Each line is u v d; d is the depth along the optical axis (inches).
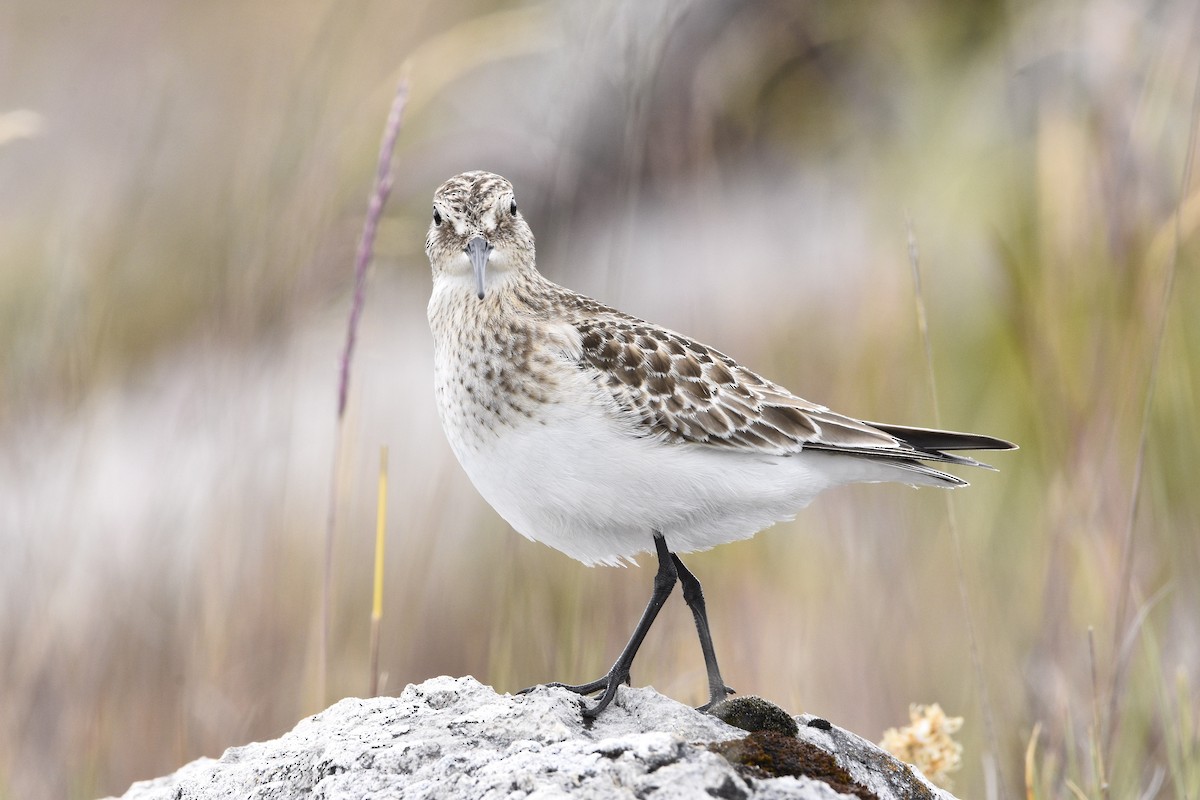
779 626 479.8
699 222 655.8
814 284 647.1
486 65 797.2
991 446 332.8
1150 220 497.4
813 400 562.3
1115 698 372.2
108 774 456.1
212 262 496.4
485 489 323.9
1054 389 481.1
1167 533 446.9
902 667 447.2
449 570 539.2
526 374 313.1
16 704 440.1
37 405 478.0
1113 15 539.8
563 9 580.1
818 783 238.2
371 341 563.2
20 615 456.1
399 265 717.9
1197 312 486.6
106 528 509.0
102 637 476.7
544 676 408.2
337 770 253.8
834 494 502.3
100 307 538.9
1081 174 507.2
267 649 458.9
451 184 344.5
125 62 1060.5
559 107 574.2
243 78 981.2
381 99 589.6
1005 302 527.5
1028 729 412.5
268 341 472.1
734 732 262.4
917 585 468.1
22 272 698.8
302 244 472.1
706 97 704.4
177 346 720.3
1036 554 472.1
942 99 695.1
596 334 319.3
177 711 451.8
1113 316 479.8
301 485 554.3
